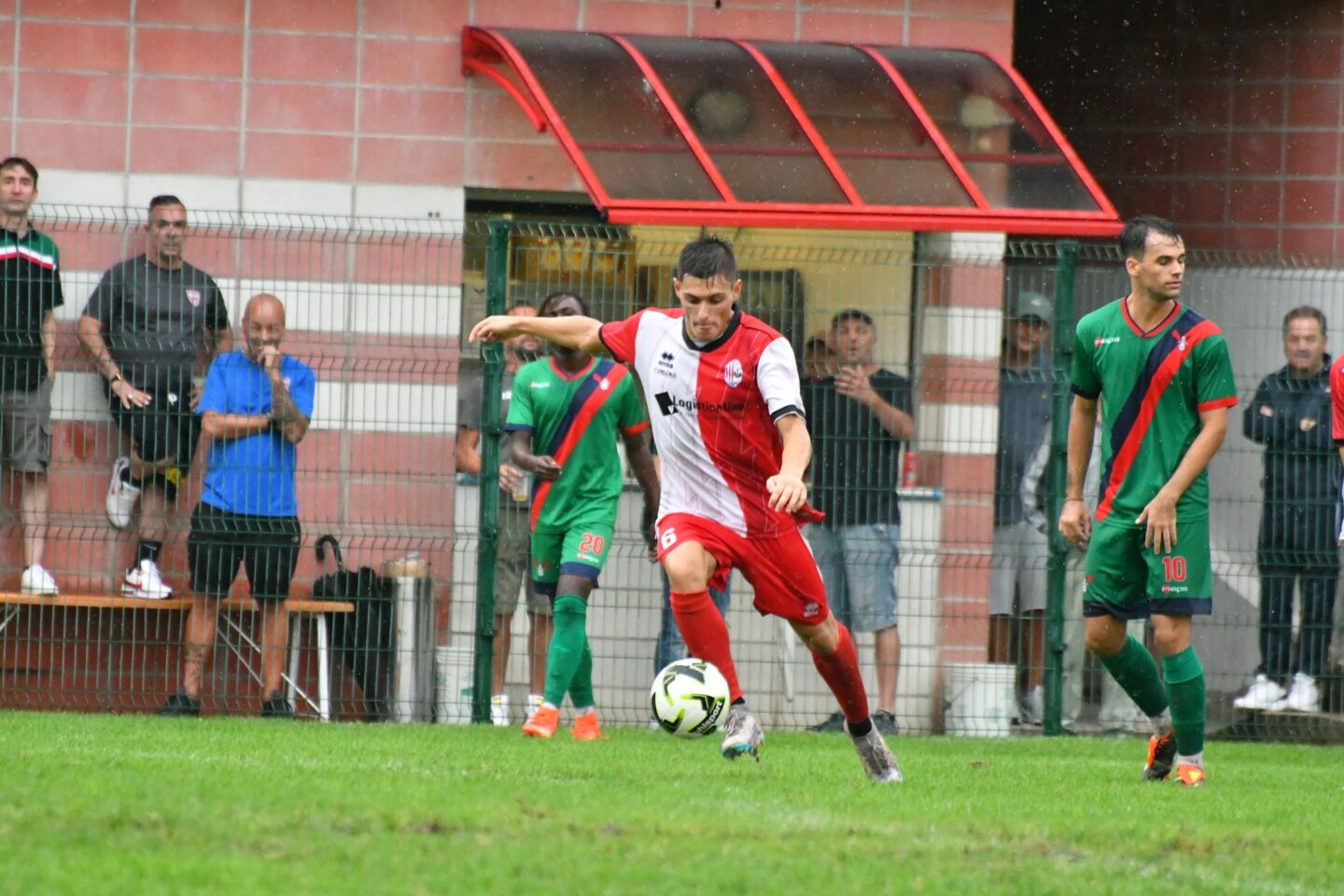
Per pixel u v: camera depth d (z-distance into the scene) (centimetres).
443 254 4341
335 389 4156
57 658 4047
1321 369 4234
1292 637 4247
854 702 2481
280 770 2392
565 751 3036
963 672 4216
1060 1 5591
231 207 4428
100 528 4034
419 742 3181
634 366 2391
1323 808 2438
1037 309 4216
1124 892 1625
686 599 2356
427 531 4162
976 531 4206
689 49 4406
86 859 1579
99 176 4388
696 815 1994
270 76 4444
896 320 4172
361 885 1505
